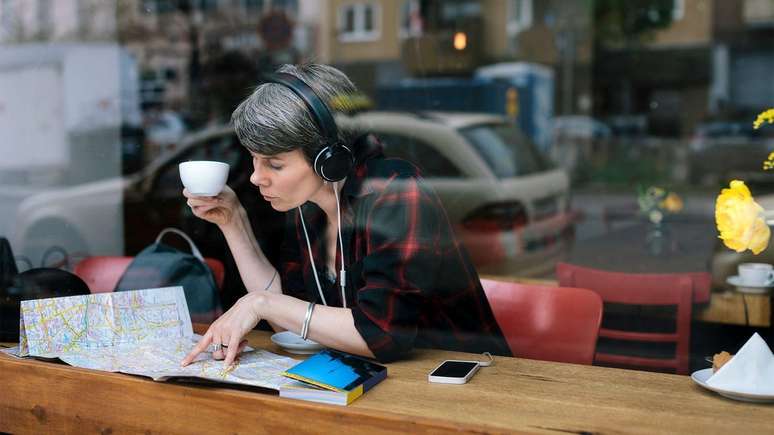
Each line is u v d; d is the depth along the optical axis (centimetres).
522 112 995
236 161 197
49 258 257
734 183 151
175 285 204
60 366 154
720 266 244
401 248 164
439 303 175
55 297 179
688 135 1470
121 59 379
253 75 497
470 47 981
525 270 320
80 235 274
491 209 413
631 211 576
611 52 1628
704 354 218
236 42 548
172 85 430
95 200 284
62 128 312
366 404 134
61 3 324
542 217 460
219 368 151
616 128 1568
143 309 179
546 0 1247
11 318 183
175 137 374
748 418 129
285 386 137
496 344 182
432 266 167
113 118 348
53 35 319
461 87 786
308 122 162
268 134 161
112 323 173
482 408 132
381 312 159
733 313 229
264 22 600
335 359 149
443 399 137
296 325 161
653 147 1334
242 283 194
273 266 193
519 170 518
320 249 185
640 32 1623
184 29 500
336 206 178
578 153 1241
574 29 1282
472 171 444
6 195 279
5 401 158
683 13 1630
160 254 213
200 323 192
